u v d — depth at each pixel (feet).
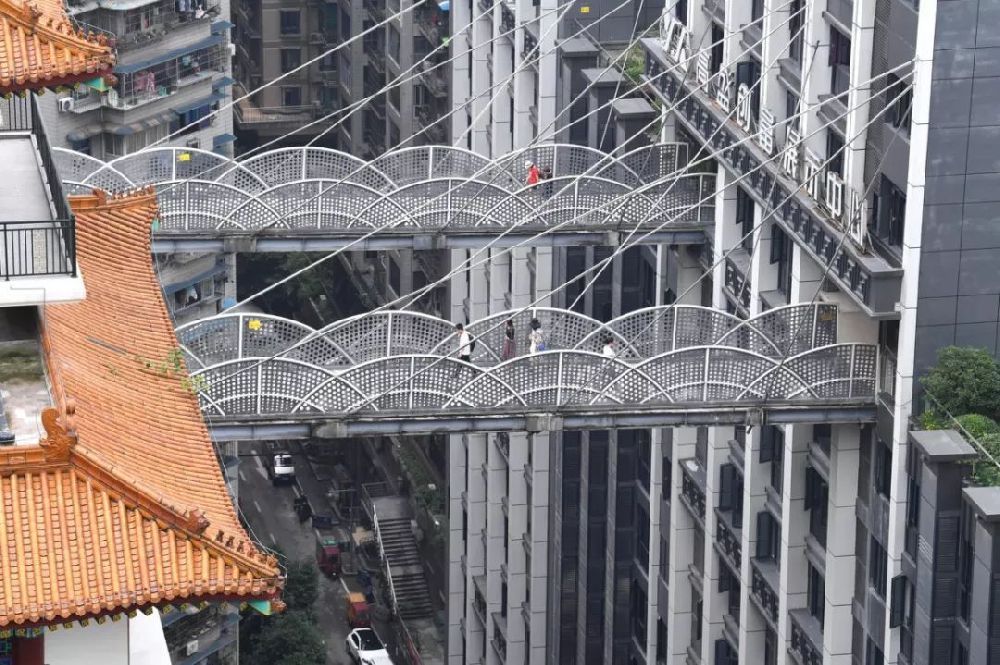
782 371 393.29
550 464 556.51
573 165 507.30
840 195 386.73
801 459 412.16
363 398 390.83
